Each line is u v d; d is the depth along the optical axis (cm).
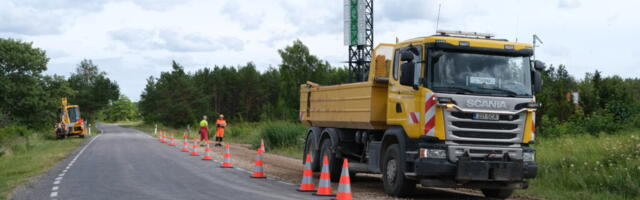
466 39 1206
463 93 1175
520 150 1198
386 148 1355
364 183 1653
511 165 1180
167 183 1530
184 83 10788
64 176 1730
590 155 1569
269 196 1259
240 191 1354
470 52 1207
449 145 1167
